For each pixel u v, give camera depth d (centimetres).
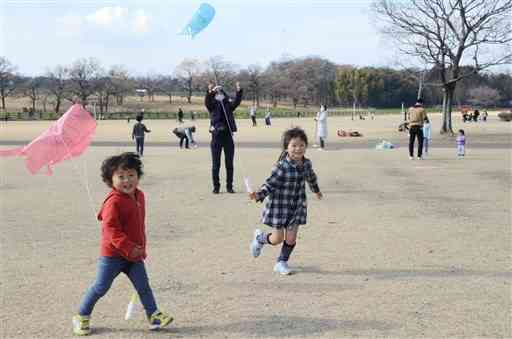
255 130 4269
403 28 3466
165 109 10031
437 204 1004
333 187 1225
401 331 439
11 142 2947
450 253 671
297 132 574
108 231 428
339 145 2670
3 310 490
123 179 429
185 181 1349
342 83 11925
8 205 1025
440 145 2586
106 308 496
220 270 607
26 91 9431
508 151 2214
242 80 11506
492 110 11275
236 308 492
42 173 1550
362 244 716
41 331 445
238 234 779
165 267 618
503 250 684
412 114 1888
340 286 551
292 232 589
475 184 1262
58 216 919
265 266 622
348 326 450
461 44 3077
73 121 507
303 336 430
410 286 550
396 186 1235
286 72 12344
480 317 468
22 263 637
